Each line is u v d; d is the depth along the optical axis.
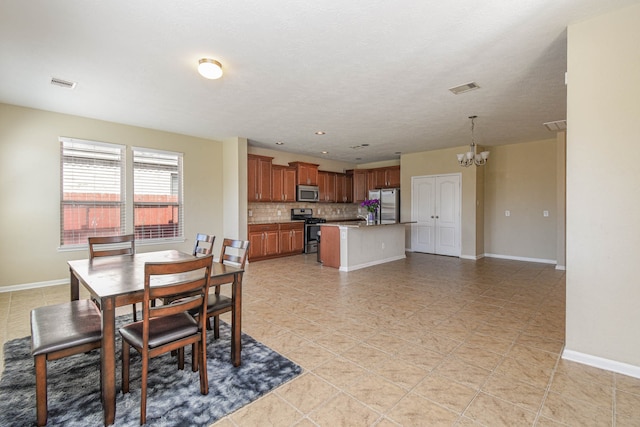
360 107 4.02
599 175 2.12
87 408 1.76
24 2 1.93
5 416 1.68
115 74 3.02
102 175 4.72
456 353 2.41
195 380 2.04
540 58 2.69
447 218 6.90
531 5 1.97
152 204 5.25
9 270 4.00
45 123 4.18
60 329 1.80
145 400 1.64
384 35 2.33
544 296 3.89
